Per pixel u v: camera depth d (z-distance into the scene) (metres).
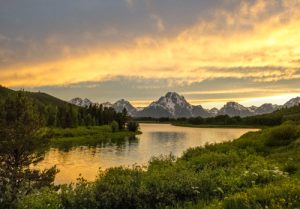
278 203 9.24
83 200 11.73
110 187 12.21
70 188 12.77
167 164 20.81
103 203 11.75
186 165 19.69
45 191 13.02
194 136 150.88
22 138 37.41
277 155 23.25
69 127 164.25
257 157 20.72
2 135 37.22
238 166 17.59
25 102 40.06
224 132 189.00
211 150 28.62
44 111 156.88
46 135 41.00
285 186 10.76
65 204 11.84
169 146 104.56
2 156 36.56
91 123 198.38
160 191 12.19
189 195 12.27
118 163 70.56
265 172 14.30
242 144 29.08
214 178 13.84
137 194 11.98
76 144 117.19
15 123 38.06
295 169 16.77
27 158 38.22
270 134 30.58
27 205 11.95
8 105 39.25
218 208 9.78
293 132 29.97
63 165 69.31
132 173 15.63
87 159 77.81
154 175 13.57
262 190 10.61
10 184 12.75
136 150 94.62
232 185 12.97
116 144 116.38
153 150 93.56
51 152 92.75
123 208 11.84
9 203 12.03
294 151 23.62
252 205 9.49
